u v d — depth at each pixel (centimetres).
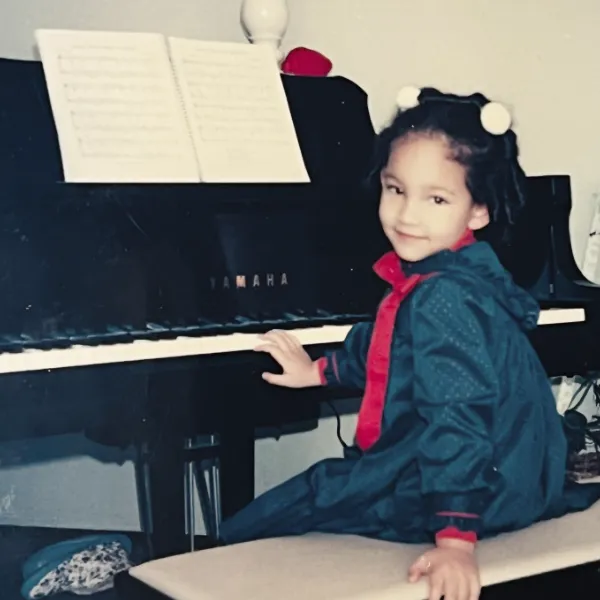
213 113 178
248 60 184
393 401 156
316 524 160
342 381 170
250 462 189
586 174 232
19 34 201
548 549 146
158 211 172
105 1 206
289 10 214
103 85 171
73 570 185
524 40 227
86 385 154
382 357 160
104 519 210
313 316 183
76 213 167
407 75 223
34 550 203
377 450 158
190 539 196
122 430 159
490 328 153
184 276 174
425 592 135
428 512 146
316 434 214
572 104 231
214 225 176
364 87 221
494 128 168
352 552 147
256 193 180
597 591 146
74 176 165
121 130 171
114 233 169
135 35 175
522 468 154
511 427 154
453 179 168
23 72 171
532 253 192
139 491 208
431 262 162
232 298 178
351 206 184
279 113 184
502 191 172
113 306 169
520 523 154
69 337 164
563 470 163
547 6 228
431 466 146
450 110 169
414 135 170
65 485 208
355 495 157
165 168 172
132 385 157
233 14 215
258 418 167
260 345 167
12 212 164
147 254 171
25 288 164
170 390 160
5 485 204
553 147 230
